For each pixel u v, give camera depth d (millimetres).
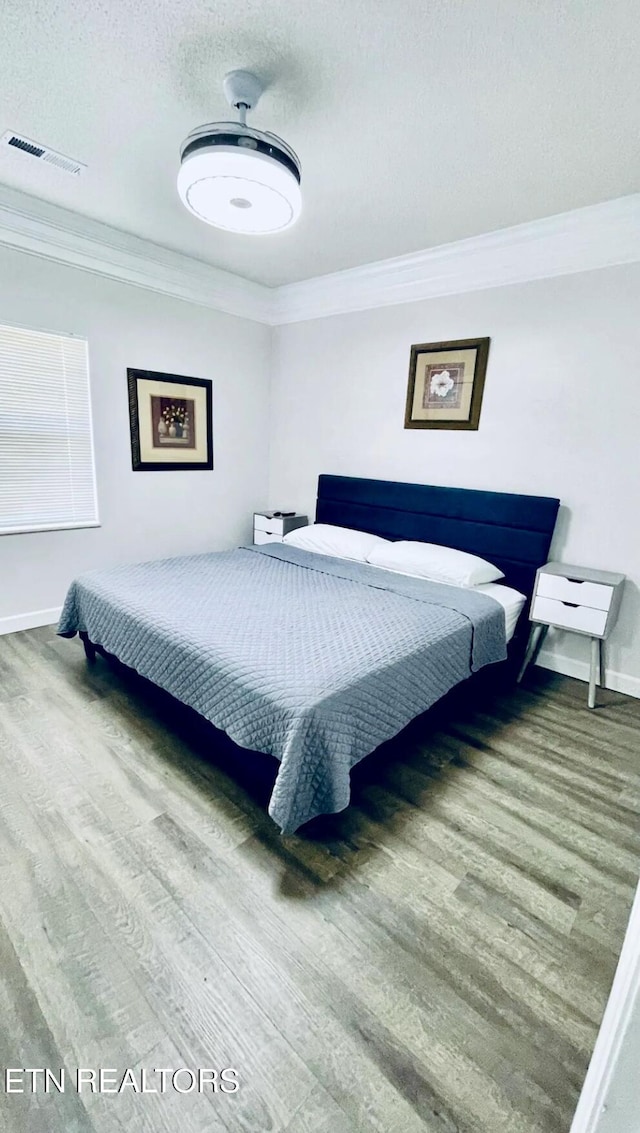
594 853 1619
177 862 1504
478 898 1430
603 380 2596
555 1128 936
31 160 2197
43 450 3057
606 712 2545
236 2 1354
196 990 1154
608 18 1328
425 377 3291
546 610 2686
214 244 3088
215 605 2273
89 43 1507
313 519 4289
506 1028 1101
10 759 1950
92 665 2742
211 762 1977
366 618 2186
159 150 2107
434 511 3324
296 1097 970
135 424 3453
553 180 2172
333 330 3795
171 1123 931
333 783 1506
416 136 1898
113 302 3178
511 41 1429
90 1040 1052
